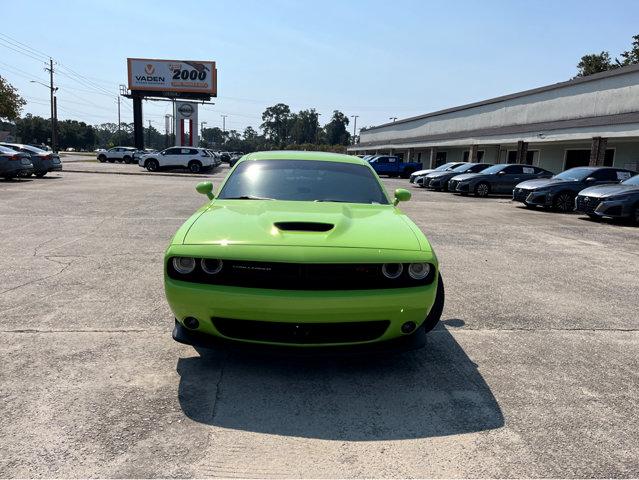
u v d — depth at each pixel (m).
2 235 7.57
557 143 25.31
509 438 2.51
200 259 2.86
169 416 2.61
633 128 17.97
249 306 2.78
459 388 3.05
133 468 2.18
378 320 2.89
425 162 44.41
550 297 5.14
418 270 2.95
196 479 2.13
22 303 4.39
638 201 10.72
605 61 46.97
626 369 3.40
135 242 7.25
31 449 2.28
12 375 3.00
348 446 2.41
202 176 27.12
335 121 141.12
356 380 3.12
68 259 6.11
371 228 3.21
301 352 2.88
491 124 32.38
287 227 3.12
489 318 4.41
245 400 2.82
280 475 2.18
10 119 43.88
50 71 51.03
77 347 3.46
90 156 70.00
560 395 2.99
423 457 2.34
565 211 13.62
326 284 2.83
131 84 45.41
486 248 7.81
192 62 45.25
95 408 2.66
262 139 153.62
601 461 2.33
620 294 5.32
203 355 3.40
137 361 3.27
